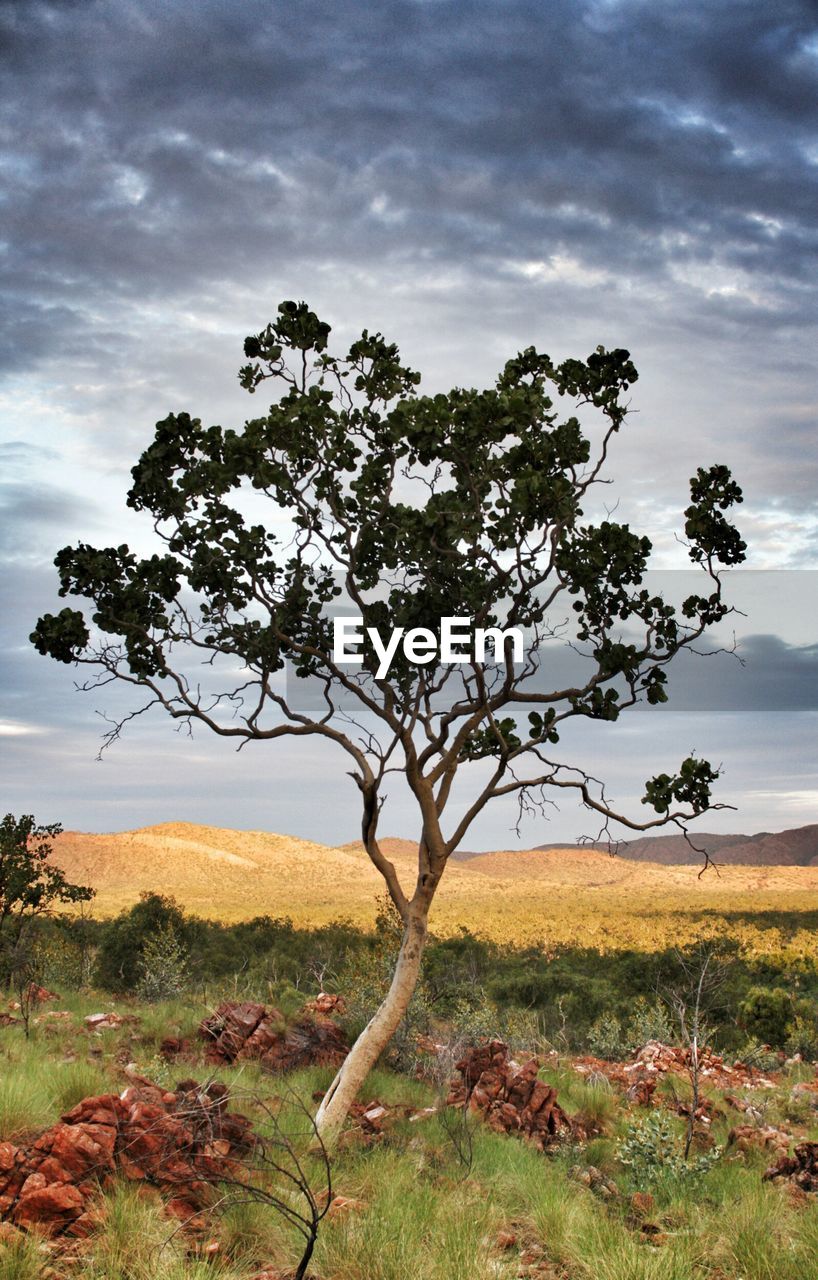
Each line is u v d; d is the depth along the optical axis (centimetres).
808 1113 1712
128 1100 813
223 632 1351
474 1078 1406
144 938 2862
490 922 10931
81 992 2362
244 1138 872
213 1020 1570
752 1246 806
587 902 16000
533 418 1227
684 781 1246
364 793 1276
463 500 1242
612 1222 877
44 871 2661
